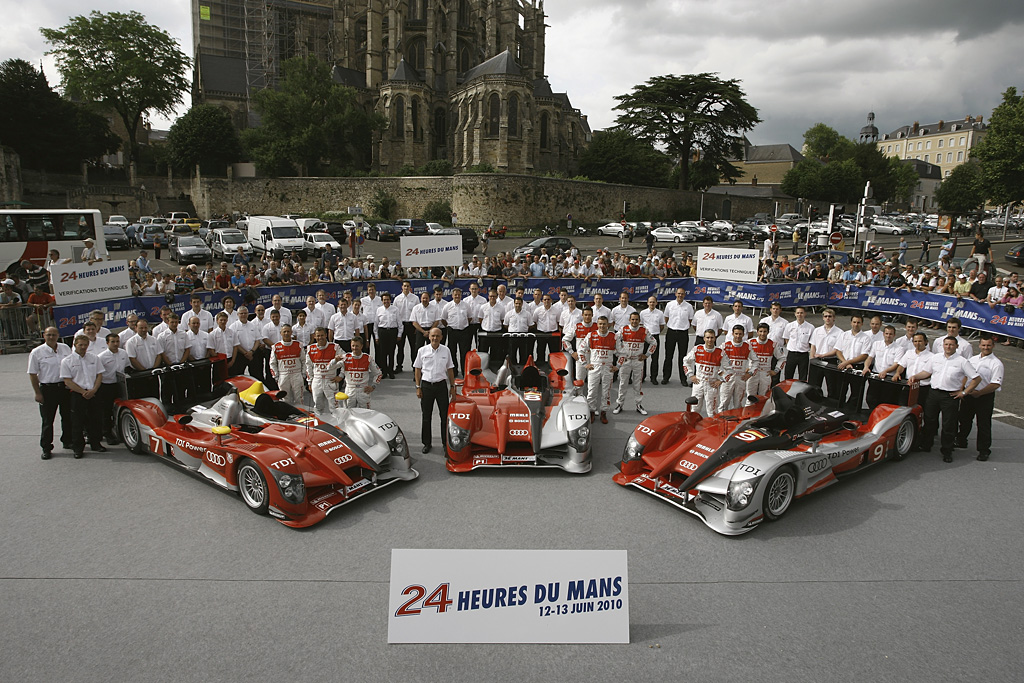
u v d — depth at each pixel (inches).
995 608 219.9
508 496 306.3
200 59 3432.6
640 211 2677.2
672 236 2042.3
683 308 537.0
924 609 219.0
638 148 2878.9
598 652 196.1
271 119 2662.4
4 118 2404.0
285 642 198.2
